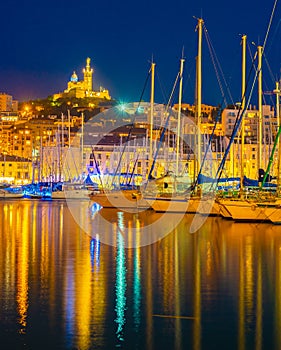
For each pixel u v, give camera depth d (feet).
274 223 224.12
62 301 96.17
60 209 353.31
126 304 94.43
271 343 76.59
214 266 129.49
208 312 89.81
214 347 75.25
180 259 140.26
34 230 215.51
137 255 146.92
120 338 78.28
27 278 114.73
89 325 83.61
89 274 119.44
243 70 261.03
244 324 84.12
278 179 230.07
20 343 76.33
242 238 181.88
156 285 108.68
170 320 86.17
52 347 75.05
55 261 136.26
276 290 104.53
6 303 94.68
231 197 241.76
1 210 346.54
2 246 164.86
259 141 274.57
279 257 142.92
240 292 102.89
